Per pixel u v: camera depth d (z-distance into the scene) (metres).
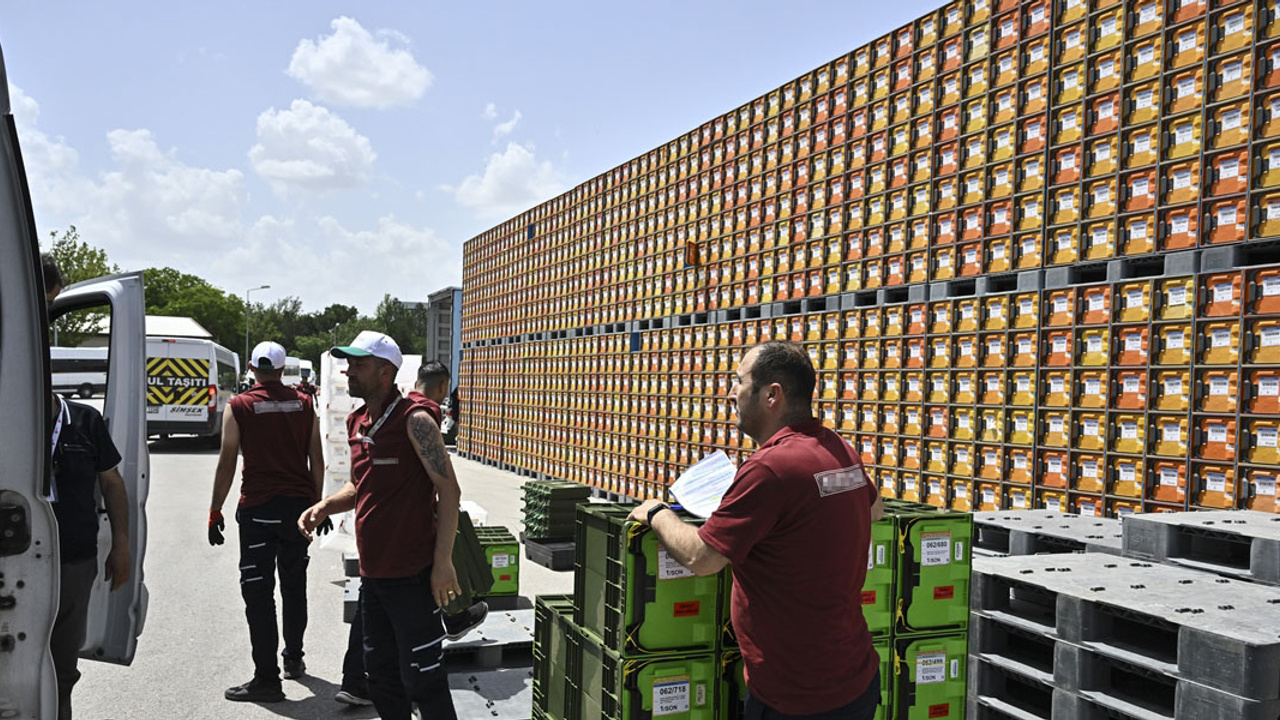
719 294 10.41
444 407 23.53
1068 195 6.21
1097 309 5.94
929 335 7.32
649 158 12.07
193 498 12.13
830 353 8.53
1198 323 5.30
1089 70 6.04
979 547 5.46
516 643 4.92
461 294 23.27
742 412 2.78
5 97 2.32
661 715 3.02
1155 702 3.42
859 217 8.23
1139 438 5.61
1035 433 6.28
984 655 4.02
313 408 4.93
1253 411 5.00
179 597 6.69
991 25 6.86
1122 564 4.18
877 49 8.07
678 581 3.04
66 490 3.24
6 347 2.38
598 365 13.37
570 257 14.66
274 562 4.94
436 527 3.63
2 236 2.37
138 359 3.80
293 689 4.84
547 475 15.25
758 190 9.71
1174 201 5.51
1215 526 4.16
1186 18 5.46
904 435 7.54
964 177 7.09
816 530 2.49
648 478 11.77
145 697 4.64
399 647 3.60
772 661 2.52
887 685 3.38
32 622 2.41
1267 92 5.01
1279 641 2.93
